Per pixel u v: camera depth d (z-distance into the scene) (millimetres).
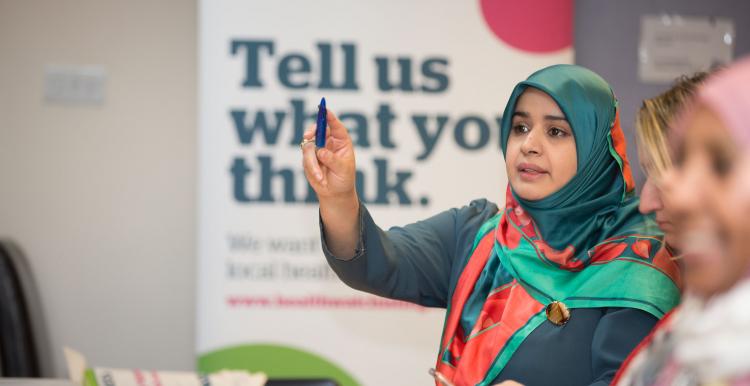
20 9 7129
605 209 3268
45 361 7152
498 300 3287
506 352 3107
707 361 1500
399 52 6723
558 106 3219
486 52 6742
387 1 6715
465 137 6754
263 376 2855
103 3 7188
